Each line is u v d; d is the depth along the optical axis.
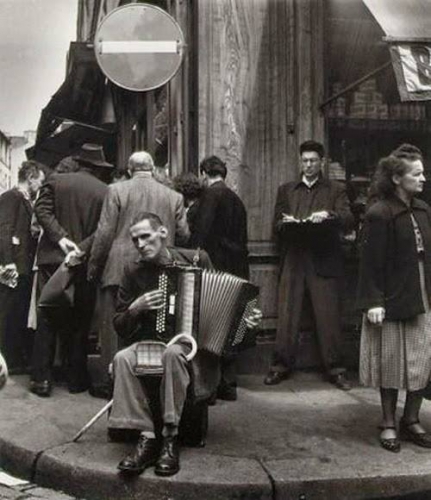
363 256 4.27
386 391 4.36
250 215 6.17
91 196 5.59
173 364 3.84
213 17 6.11
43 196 5.53
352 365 6.29
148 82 5.86
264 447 4.28
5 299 6.14
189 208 5.75
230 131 6.14
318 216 5.52
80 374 5.54
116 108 13.04
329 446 4.31
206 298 4.03
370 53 6.42
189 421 4.23
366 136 6.50
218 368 4.20
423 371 4.23
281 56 6.20
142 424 3.88
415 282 4.20
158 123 9.80
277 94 6.20
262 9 6.17
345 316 6.27
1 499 3.82
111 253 5.16
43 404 5.19
